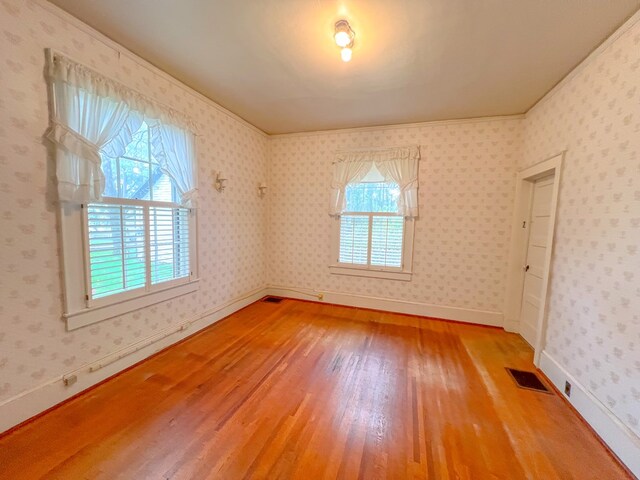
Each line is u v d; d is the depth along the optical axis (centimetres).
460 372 246
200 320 322
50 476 140
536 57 216
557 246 240
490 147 341
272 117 365
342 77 257
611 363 171
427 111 331
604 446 167
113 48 211
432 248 373
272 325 343
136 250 240
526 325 314
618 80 177
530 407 201
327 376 235
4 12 156
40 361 180
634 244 160
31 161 171
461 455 158
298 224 441
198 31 198
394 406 199
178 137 271
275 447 160
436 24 183
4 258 162
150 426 174
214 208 335
